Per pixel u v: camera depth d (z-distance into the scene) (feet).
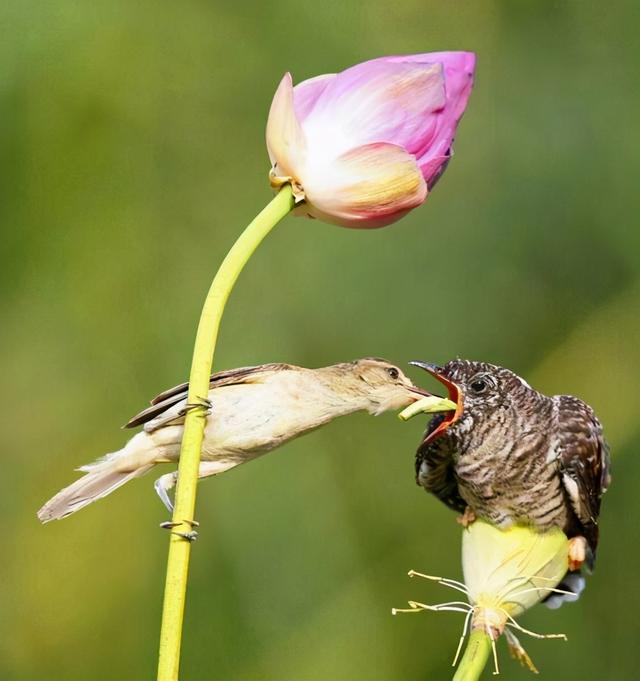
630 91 40.01
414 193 16.52
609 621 36.88
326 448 36.19
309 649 34.17
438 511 36.45
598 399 38.47
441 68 16.83
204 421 14.65
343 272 38.34
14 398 36.86
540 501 23.09
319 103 16.65
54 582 35.83
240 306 37.88
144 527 36.22
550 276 39.34
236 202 39.34
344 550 35.27
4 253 37.27
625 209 39.47
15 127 37.45
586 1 40.65
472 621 20.27
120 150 38.45
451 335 38.45
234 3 40.04
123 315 37.60
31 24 37.81
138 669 35.19
